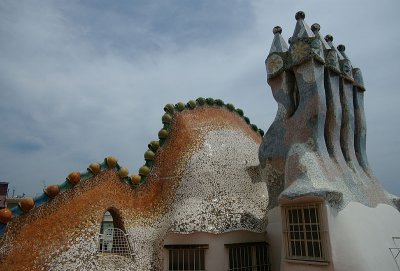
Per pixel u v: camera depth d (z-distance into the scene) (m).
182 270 9.93
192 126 12.45
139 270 9.87
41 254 8.26
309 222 8.63
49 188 8.89
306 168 9.12
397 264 9.16
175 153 11.88
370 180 11.52
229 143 12.45
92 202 9.74
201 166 11.36
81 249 8.94
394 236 10.20
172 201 11.07
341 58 12.05
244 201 11.01
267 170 11.11
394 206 11.80
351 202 9.41
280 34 11.76
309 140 9.88
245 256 10.35
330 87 10.75
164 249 10.20
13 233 8.05
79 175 9.64
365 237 8.84
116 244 10.11
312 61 10.08
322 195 8.28
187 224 9.96
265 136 11.38
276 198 10.80
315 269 8.33
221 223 10.02
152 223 10.89
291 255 8.95
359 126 12.30
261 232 10.58
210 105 13.76
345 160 11.09
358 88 12.70
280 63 11.01
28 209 8.42
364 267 8.02
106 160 10.70
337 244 8.24
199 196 10.76
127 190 10.94
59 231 8.75
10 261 7.79
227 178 11.31
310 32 10.61
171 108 12.62
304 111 10.15
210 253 9.76
